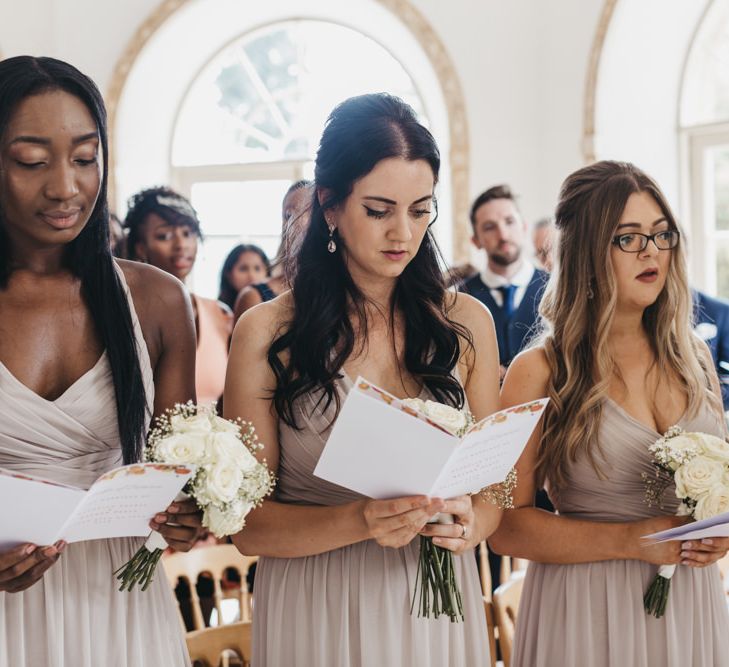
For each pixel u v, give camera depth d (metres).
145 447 2.08
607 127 6.60
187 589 3.62
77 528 1.75
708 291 6.65
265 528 2.11
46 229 1.88
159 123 8.05
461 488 1.94
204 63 8.07
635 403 2.39
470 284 4.91
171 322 2.19
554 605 2.34
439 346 2.19
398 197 2.00
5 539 1.73
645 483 2.33
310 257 2.18
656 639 2.28
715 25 6.52
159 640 2.04
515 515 2.38
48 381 2.00
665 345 2.41
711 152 6.59
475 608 2.17
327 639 2.12
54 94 1.85
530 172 6.96
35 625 1.93
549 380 2.42
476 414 2.24
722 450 2.18
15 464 1.95
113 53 7.67
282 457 2.18
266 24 7.95
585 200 2.39
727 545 2.15
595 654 2.29
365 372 2.17
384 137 1.99
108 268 2.06
